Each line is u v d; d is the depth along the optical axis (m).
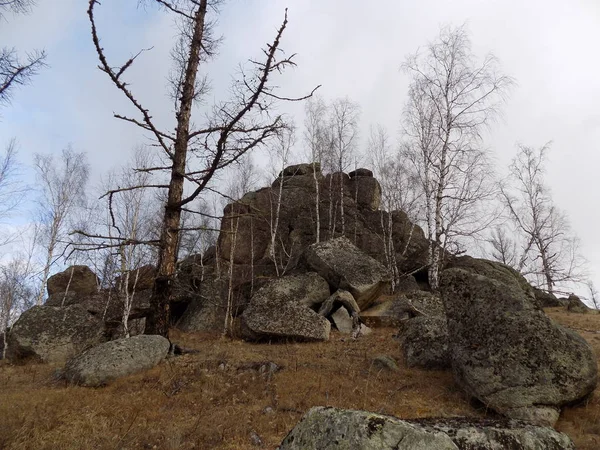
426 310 15.34
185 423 6.90
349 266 16.41
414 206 25.45
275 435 6.55
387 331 14.31
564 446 5.04
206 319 16.39
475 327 8.26
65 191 25.52
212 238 29.44
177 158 11.20
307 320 13.42
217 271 20.48
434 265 18.70
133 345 9.77
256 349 12.12
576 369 7.35
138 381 8.91
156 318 10.84
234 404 7.82
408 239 24.56
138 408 7.42
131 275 18.61
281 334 13.13
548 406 7.13
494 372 7.57
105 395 8.15
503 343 7.77
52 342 13.02
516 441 4.84
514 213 28.14
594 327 14.20
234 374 9.31
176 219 11.08
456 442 4.71
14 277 27.16
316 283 15.66
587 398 7.56
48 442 6.03
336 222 25.20
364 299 16.05
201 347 12.55
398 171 26.34
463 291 8.73
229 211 24.16
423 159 21.41
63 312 13.86
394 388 8.64
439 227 18.69
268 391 8.40
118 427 6.69
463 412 7.48
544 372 7.34
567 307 19.88
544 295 21.84
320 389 8.38
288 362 10.27
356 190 27.52
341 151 27.77
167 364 9.84
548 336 7.66
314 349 11.95
